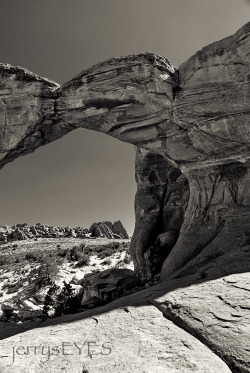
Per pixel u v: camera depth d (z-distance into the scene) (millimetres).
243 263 10906
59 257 44625
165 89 16078
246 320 7254
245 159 15523
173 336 7340
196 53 16266
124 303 10367
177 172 23609
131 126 17562
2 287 31984
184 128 16516
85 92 16922
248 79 14508
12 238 80375
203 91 15594
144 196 24672
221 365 6020
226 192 16141
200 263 13570
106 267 36500
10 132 17078
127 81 16250
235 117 14797
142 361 6379
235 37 15047
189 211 17406
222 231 14781
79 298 19328
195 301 8750
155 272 19469
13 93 17141
